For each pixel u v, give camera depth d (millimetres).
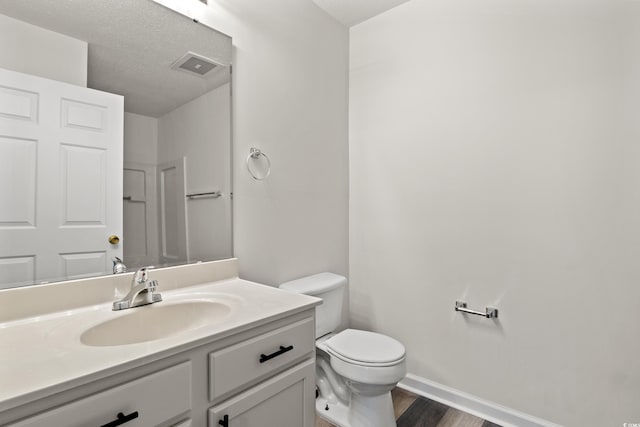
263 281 1609
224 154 1452
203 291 1212
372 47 2121
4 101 916
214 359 792
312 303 1062
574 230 1430
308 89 1905
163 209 1250
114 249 1124
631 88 1308
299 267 1816
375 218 2105
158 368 702
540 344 1515
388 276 2041
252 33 1576
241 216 1517
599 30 1375
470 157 1719
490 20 1658
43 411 555
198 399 770
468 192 1727
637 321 1299
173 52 1288
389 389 1408
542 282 1509
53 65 1005
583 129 1408
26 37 956
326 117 2039
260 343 904
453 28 1778
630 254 1312
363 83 2170
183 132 1312
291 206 1778
